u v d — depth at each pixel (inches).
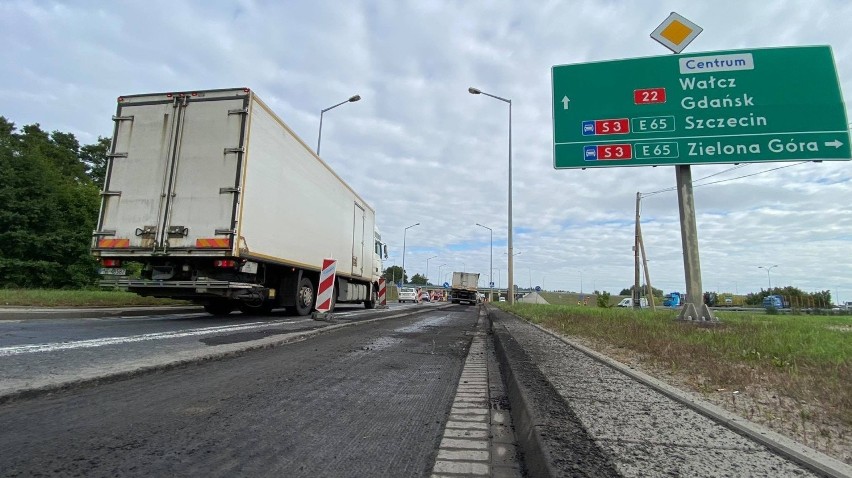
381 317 554.9
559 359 213.8
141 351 218.2
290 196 474.3
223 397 156.9
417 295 2208.4
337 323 418.3
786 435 107.8
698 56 436.1
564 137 458.3
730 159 416.5
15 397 137.9
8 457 100.7
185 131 386.6
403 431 131.2
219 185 376.8
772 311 1366.9
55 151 1515.7
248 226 388.5
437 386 191.6
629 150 439.5
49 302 480.1
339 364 228.8
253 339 278.2
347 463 106.1
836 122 401.7
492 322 547.8
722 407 131.0
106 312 457.4
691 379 170.9
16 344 226.5
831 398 139.4
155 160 386.3
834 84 408.2
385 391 177.6
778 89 415.2
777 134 409.7
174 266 396.2
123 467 98.1
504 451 117.7
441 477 100.1
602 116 452.1
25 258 964.6
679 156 426.9
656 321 414.6
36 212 973.8
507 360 213.9
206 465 101.1
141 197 383.2
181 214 377.4
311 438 121.8
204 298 447.5
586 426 110.5
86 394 151.3
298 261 494.9
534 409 124.1
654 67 445.4
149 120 391.5
